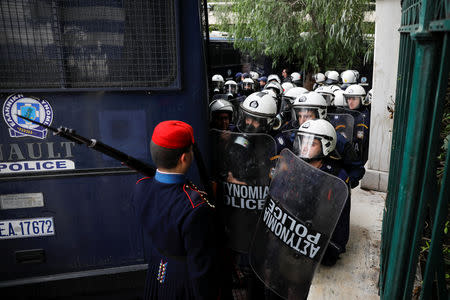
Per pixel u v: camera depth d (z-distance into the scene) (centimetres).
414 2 182
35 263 266
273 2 1142
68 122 251
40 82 246
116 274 274
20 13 237
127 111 257
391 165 258
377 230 401
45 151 251
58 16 241
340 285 306
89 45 248
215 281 168
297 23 1180
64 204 261
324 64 1236
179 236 165
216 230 173
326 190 224
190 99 264
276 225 244
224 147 288
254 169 282
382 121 488
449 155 108
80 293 273
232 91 927
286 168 246
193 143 176
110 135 258
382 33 459
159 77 259
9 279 265
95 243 270
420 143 126
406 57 202
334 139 268
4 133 244
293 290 238
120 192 264
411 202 134
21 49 240
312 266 230
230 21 1459
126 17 249
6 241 259
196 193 170
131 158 189
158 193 171
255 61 1727
